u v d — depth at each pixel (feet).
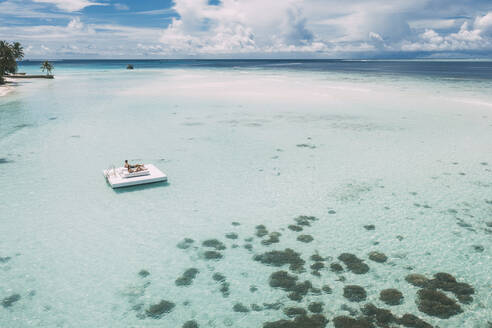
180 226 38.63
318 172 55.93
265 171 56.34
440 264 31.73
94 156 62.80
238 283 29.25
